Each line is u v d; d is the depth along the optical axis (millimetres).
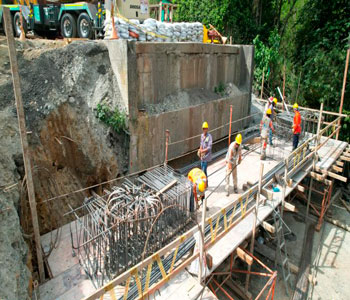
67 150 7898
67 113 7801
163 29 10148
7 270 4230
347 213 11945
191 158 11602
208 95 11883
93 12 9938
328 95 15688
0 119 6527
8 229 4738
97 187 8664
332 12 16219
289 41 20719
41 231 6977
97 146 8172
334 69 15336
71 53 8359
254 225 6719
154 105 9469
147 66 8930
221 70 12797
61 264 5926
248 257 6395
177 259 5887
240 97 13617
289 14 21172
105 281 5422
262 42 20516
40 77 7891
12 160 6090
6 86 7449
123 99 8352
